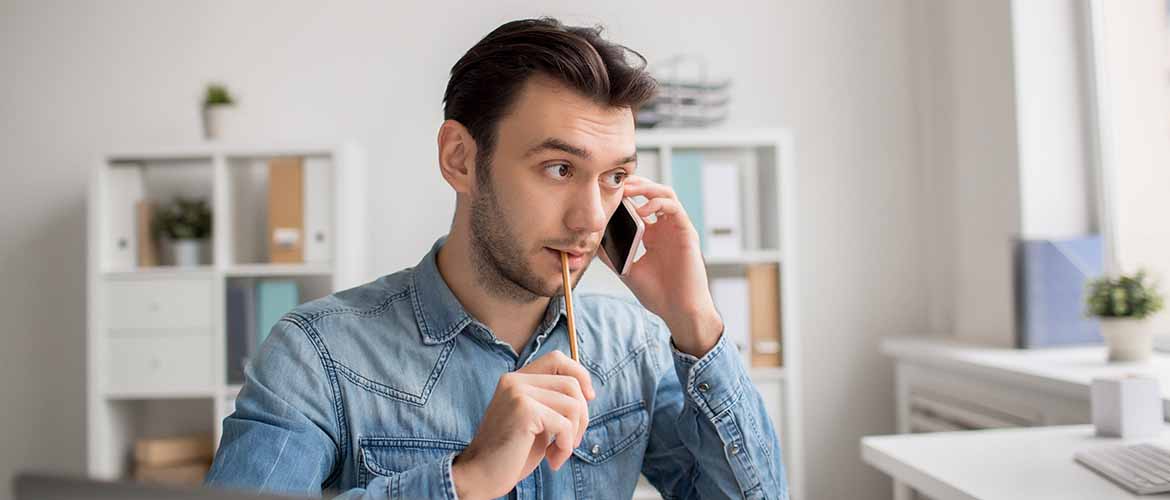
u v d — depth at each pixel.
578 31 1.05
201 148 2.88
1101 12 2.69
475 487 0.92
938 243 3.22
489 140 1.02
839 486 3.25
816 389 3.25
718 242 2.90
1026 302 2.57
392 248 3.20
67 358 3.21
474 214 1.05
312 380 1.09
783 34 3.28
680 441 1.27
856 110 3.29
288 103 3.21
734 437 1.18
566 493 1.16
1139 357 2.26
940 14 3.14
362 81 3.22
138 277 2.87
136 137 3.21
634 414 1.24
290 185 2.90
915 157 3.30
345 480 1.10
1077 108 2.75
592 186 1.01
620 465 1.22
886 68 3.30
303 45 3.22
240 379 2.89
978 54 2.91
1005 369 2.29
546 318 1.19
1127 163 2.63
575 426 0.95
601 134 0.99
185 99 3.21
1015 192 2.74
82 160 3.22
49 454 3.21
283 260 2.88
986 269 2.89
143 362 2.85
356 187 3.04
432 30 3.24
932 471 1.50
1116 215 2.68
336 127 3.21
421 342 1.14
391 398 1.11
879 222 3.29
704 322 1.19
